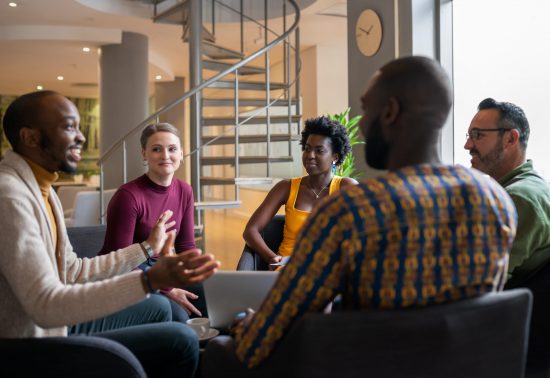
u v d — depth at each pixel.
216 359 1.13
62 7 6.40
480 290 0.98
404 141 0.98
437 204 0.93
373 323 0.87
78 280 1.68
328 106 8.43
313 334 0.85
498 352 0.98
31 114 1.44
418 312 0.89
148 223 2.40
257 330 1.00
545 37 3.38
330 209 0.92
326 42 8.16
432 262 0.93
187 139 11.66
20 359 1.22
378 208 0.91
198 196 4.98
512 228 1.01
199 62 5.33
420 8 4.21
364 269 0.92
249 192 9.94
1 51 8.21
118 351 1.26
